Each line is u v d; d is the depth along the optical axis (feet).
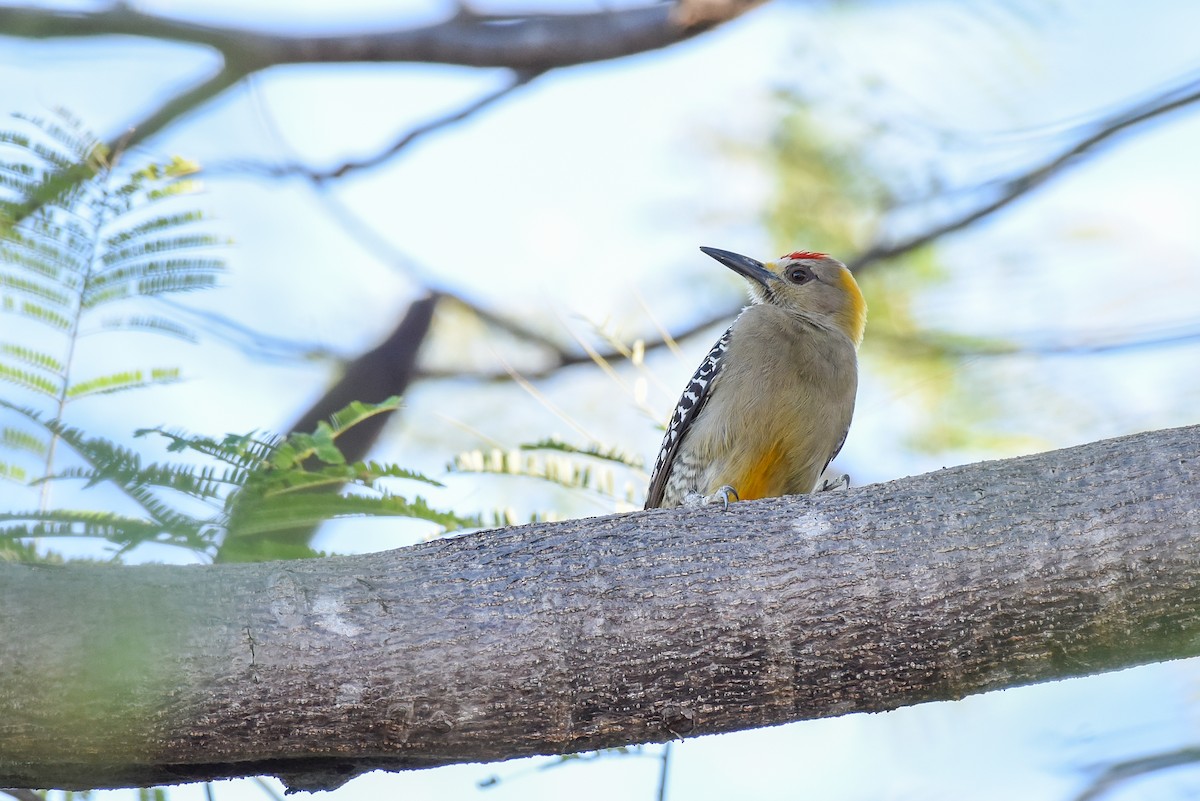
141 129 54.19
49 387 29.45
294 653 26.35
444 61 57.52
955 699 28.96
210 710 25.98
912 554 28.07
